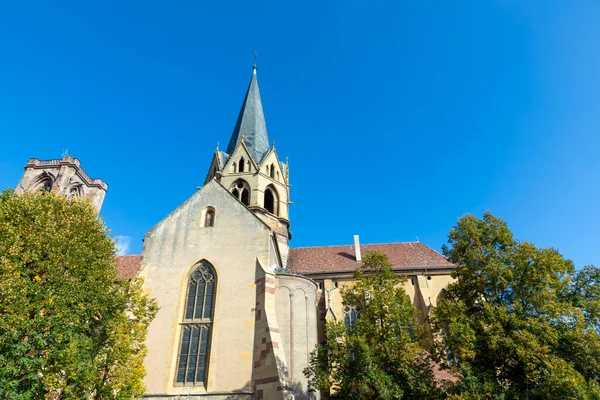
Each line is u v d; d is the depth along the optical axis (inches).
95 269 1011.3
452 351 905.5
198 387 1035.9
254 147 1985.7
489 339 880.9
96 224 1130.0
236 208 1298.0
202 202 1330.0
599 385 837.8
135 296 1006.4
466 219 1080.2
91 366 863.1
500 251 1022.4
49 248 956.6
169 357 1075.9
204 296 1171.9
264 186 1820.9
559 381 756.0
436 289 1614.2
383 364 880.9
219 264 1205.1
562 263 962.7
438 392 856.9
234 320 1109.1
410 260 1740.9
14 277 864.9
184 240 1262.3
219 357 1060.5
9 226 951.0
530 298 915.4
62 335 869.8
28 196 1125.7
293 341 1132.5
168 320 1133.1
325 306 1565.0
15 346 816.3
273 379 981.8
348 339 876.6
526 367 826.2
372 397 864.9
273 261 1290.6
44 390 855.7
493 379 859.4
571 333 858.8
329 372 898.7
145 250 1259.2
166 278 1204.5
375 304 924.0
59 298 897.5
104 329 970.7
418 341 920.9
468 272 1019.3
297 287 1226.0
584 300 943.0
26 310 844.0
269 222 1776.6
